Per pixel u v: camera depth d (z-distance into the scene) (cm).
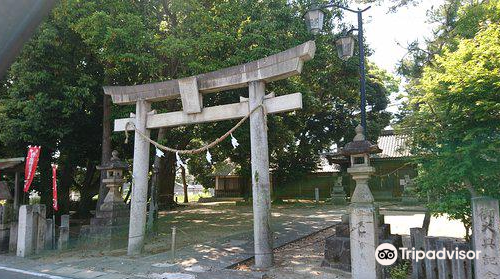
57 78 1452
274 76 844
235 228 1458
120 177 1205
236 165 3209
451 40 1299
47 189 1808
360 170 682
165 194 2455
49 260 975
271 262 824
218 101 1530
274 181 3050
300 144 2983
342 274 746
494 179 618
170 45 1234
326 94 2508
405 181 2408
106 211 1150
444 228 1245
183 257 937
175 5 1305
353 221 674
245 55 1341
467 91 616
